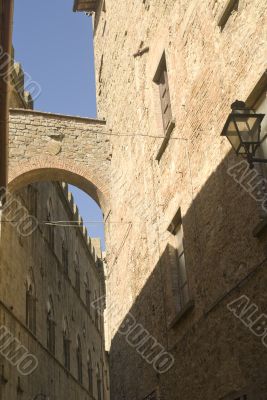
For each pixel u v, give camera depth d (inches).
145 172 582.2
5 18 427.8
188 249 438.9
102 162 768.3
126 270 645.9
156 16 571.2
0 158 565.3
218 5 404.8
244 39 358.9
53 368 1047.6
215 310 375.2
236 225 350.6
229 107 374.3
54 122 772.6
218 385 362.0
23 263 913.5
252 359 316.8
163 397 483.5
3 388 731.4
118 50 733.3
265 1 333.4
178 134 484.7
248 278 329.7
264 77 328.8
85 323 1472.7
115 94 746.2
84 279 1530.5
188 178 450.0
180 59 489.4
